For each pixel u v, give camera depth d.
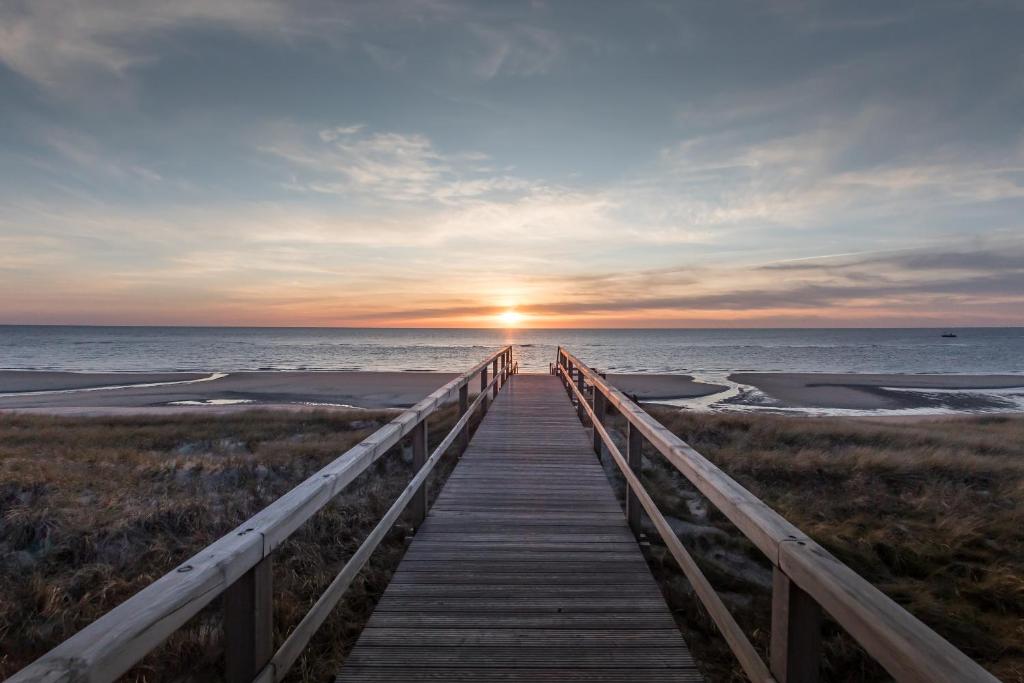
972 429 13.66
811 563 1.32
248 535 1.50
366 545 2.62
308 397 25.56
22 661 3.40
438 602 3.00
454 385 5.24
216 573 1.30
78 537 4.81
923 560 4.68
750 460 8.17
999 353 73.81
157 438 11.41
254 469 7.62
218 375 36.91
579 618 2.83
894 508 6.31
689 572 2.36
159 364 49.59
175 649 3.21
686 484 7.01
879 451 9.32
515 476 5.62
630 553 3.70
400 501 3.25
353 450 2.53
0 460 7.76
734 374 39.25
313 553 4.57
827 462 8.12
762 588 4.11
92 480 6.80
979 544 5.03
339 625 3.37
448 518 4.37
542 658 2.47
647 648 2.56
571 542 3.88
